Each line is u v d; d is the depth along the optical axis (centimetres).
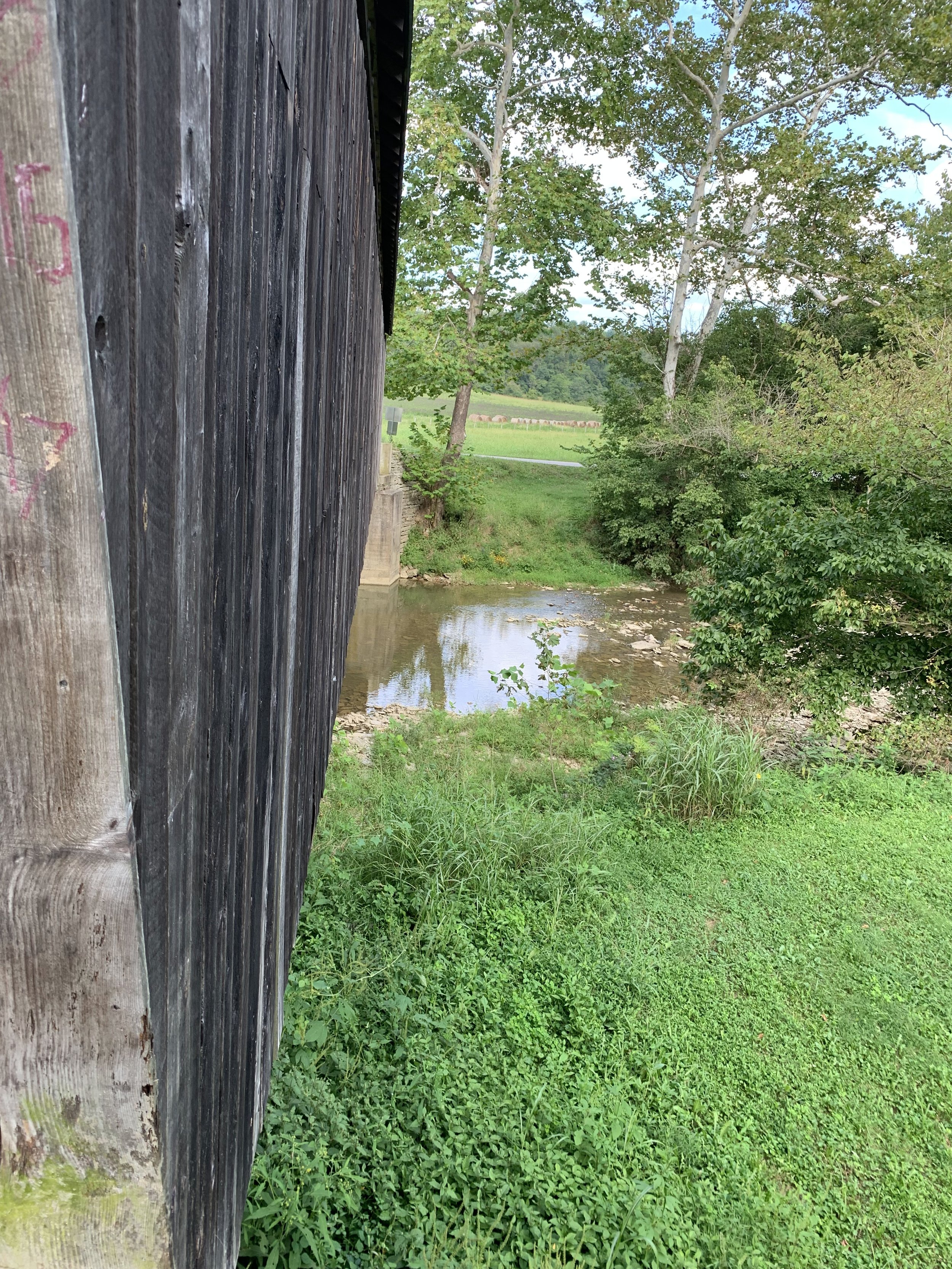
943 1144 419
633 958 553
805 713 1119
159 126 64
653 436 2253
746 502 2094
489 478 2653
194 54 74
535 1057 454
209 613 89
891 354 1352
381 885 600
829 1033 493
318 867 619
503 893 622
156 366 66
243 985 126
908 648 992
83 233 48
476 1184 354
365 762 996
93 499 52
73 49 46
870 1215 381
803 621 1039
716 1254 346
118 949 61
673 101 2309
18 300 47
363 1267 310
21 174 45
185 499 77
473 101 2305
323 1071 405
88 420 50
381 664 1521
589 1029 477
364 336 470
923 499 968
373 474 859
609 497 2339
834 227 2133
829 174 2102
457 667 1516
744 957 566
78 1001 62
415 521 2284
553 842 677
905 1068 473
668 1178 383
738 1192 382
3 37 42
